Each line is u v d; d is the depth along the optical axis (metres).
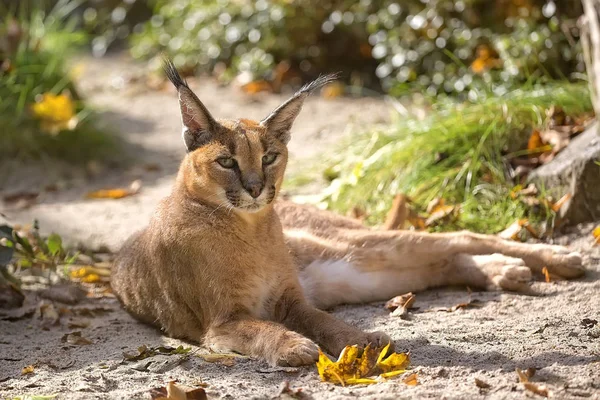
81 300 10.32
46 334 9.28
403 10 18.06
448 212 11.16
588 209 10.78
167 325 9.06
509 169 11.88
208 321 8.59
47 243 11.25
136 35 22.75
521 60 15.20
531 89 13.45
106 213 13.41
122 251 9.88
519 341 8.00
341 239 9.92
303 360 7.69
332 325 8.24
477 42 16.69
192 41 21.00
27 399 7.14
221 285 8.47
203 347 8.62
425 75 17.30
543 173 11.24
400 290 9.86
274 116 8.66
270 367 7.78
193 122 8.59
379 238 9.88
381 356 7.52
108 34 24.22
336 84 19.03
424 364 7.63
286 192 13.22
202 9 21.17
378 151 12.72
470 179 11.70
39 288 10.72
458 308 9.13
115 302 10.30
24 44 17.45
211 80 20.42
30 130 16.19
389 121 15.96
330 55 19.88
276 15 19.89
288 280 8.86
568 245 10.49
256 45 20.03
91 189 14.95
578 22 14.38
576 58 15.28
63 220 13.16
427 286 9.98
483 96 13.50
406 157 12.40
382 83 18.70
